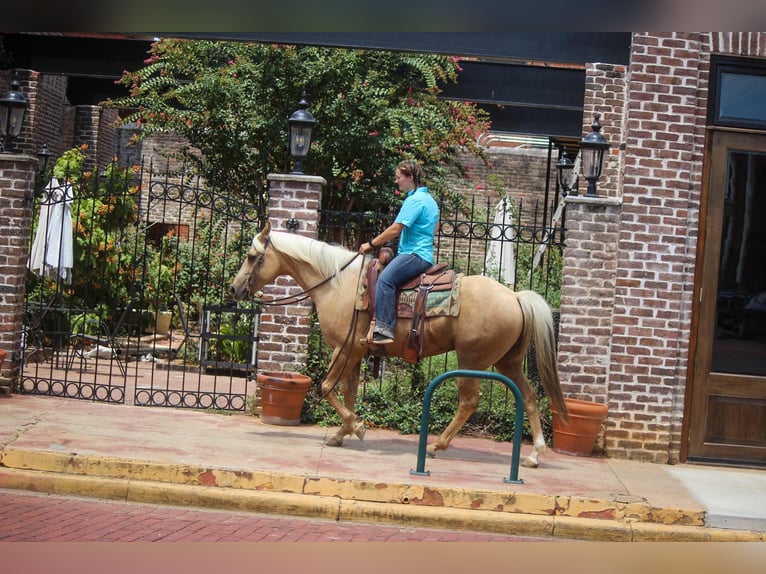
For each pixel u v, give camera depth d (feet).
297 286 30.58
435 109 44.75
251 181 44.32
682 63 29.86
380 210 43.55
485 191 64.34
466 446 28.84
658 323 29.91
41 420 27.12
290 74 41.27
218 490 22.03
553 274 43.09
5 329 31.53
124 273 47.09
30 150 46.21
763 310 30.25
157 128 44.96
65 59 45.21
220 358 42.55
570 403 28.89
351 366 26.32
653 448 29.78
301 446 26.43
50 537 17.92
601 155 30.35
